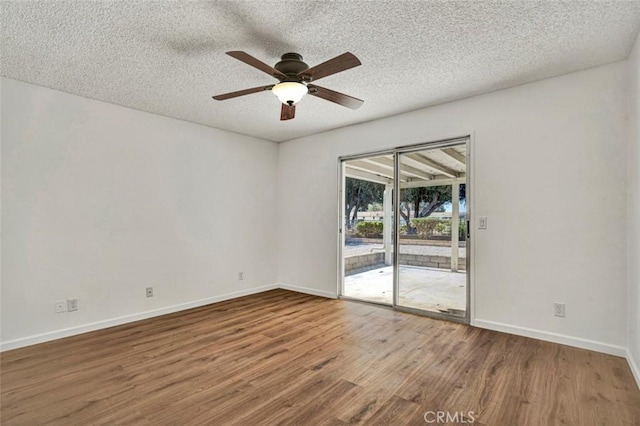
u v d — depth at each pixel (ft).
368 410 6.48
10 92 9.55
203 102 11.59
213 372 8.04
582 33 7.46
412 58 8.58
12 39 7.52
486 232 11.00
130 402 6.76
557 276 9.73
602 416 6.25
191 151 13.93
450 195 12.09
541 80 9.99
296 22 6.96
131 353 9.15
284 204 17.40
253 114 12.95
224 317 12.42
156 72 9.25
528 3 6.40
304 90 7.76
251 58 6.66
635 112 7.92
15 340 9.53
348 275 15.35
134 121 12.19
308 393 7.09
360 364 8.44
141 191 12.34
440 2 6.34
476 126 11.20
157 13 6.61
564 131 9.66
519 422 6.10
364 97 11.28
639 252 7.46
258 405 6.66
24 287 9.73
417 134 12.59
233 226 15.47
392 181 13.65
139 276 12.23
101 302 11.26
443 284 12.25
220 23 6.98
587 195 9.31
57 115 10.41
